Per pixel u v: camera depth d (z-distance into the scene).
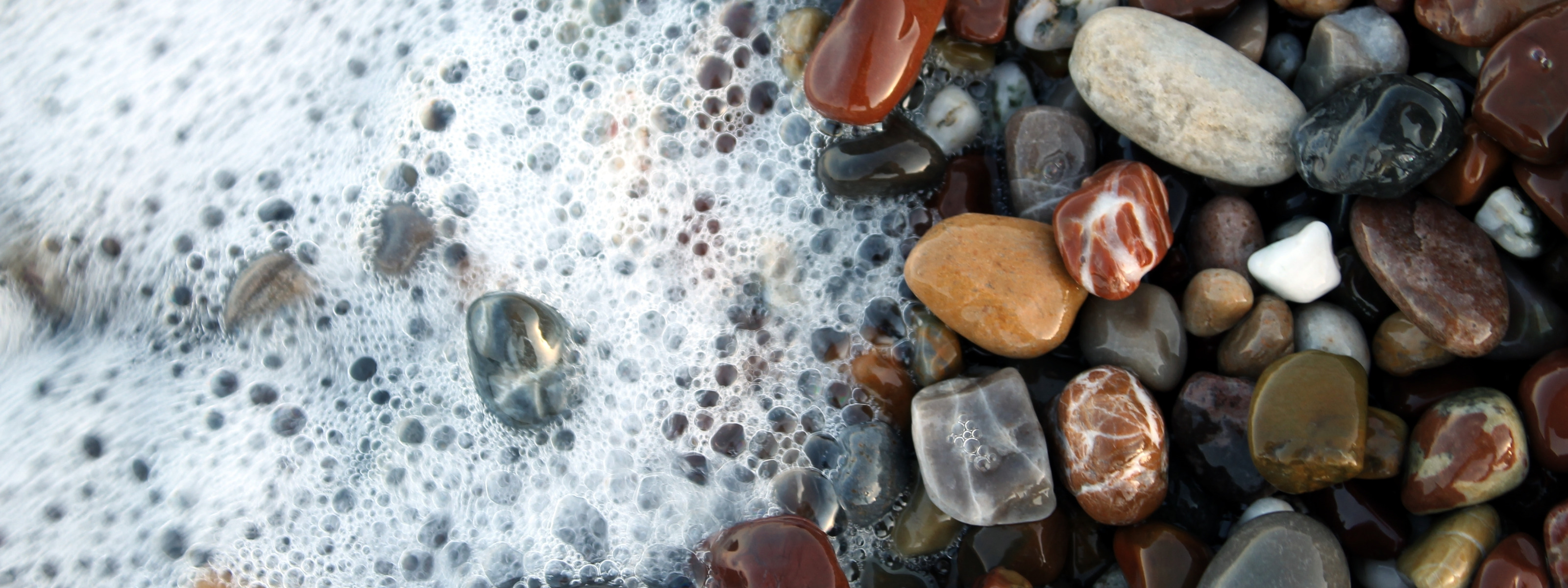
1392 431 0.39
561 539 0.44
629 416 0.44
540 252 0.45
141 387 0.46
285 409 0.45
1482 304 0.39
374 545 0.45
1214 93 0.40
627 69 0.45
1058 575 0.41
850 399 0.43
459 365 0.45
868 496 0.42
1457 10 0.39
